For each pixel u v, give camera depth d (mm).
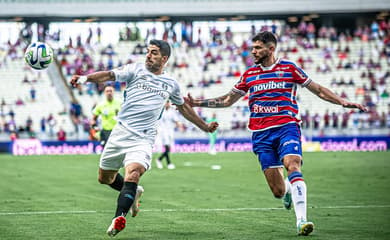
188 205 32938
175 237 22781
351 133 110250
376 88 121188
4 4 130500
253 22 147375
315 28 152625
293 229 24453
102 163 23859
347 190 40562
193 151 103375
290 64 24000
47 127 108250
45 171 61125
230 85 123750
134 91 23297
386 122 112062
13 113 107625
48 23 139375
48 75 122125
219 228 24891
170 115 65188
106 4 132750
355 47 133500
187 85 123062
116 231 21125
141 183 47188
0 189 42812
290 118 23828
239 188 42844
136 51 130125
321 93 23641
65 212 30250
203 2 134625
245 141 106438
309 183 46062
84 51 130625
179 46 133250
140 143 23094
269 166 24109
